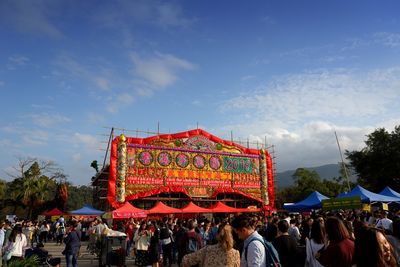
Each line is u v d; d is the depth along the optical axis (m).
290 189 77.12
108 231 16.77
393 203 26.94
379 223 13.45
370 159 47.62
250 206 39.12
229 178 39.00
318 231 6.43
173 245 17.58
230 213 35.84
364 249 3.75
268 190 41.25
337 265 4.71
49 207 55.66
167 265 17.47
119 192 32.75
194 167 37.19
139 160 34.56
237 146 40.59
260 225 13.70
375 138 48.12
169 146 36.34
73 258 14.43
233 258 5.29
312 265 6.41
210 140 39.06
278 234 7.30
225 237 5.34
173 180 35.69
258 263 4.84
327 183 72.25
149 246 15.47
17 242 12.56
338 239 4.93
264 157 41.94
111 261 15.09
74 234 14.50
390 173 45.38
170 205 39.44
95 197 54.97
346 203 22.95
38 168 55.25
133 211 27.41
